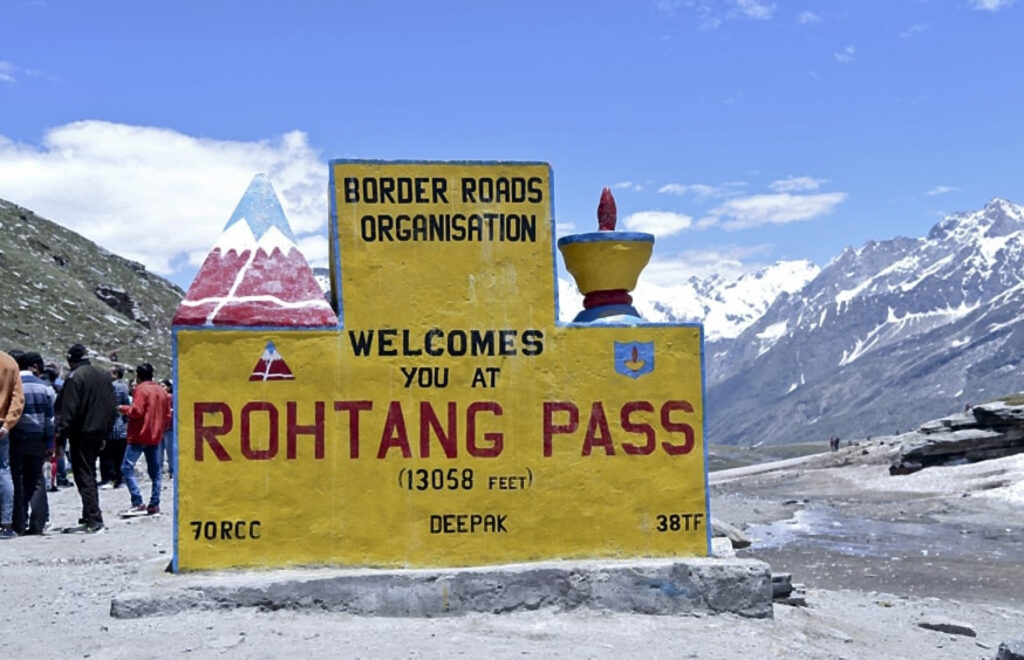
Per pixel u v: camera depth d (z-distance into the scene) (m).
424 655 7.20
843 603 12.11
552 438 9.04
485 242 9.09
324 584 8.35
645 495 9.12
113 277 85.94
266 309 8.86
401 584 8.42
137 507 15.16
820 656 8.12
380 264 8.97
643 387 9.19
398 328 8.95
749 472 49.81
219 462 8.70
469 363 8.99
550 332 9.11
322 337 8.87
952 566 17.33
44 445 13.27
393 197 9.02
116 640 7.47
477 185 9.09
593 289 9.55
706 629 8.34
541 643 7.68
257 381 8.78
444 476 8.89
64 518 15.10
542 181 9.17
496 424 8.98
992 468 32.91
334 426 8.82
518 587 8.54
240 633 7.65
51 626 7.93
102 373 13.59
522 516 8.95
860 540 21.16
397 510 8.83
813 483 38.22
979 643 10.29
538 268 9.12
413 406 8.91
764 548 19.95
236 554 8.67
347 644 7.45
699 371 9.28
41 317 65.50
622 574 8.66
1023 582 15.70
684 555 9.12
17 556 11.29
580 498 9.03
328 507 8.76
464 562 8.85
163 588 8.20
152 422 15.00
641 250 9.42
